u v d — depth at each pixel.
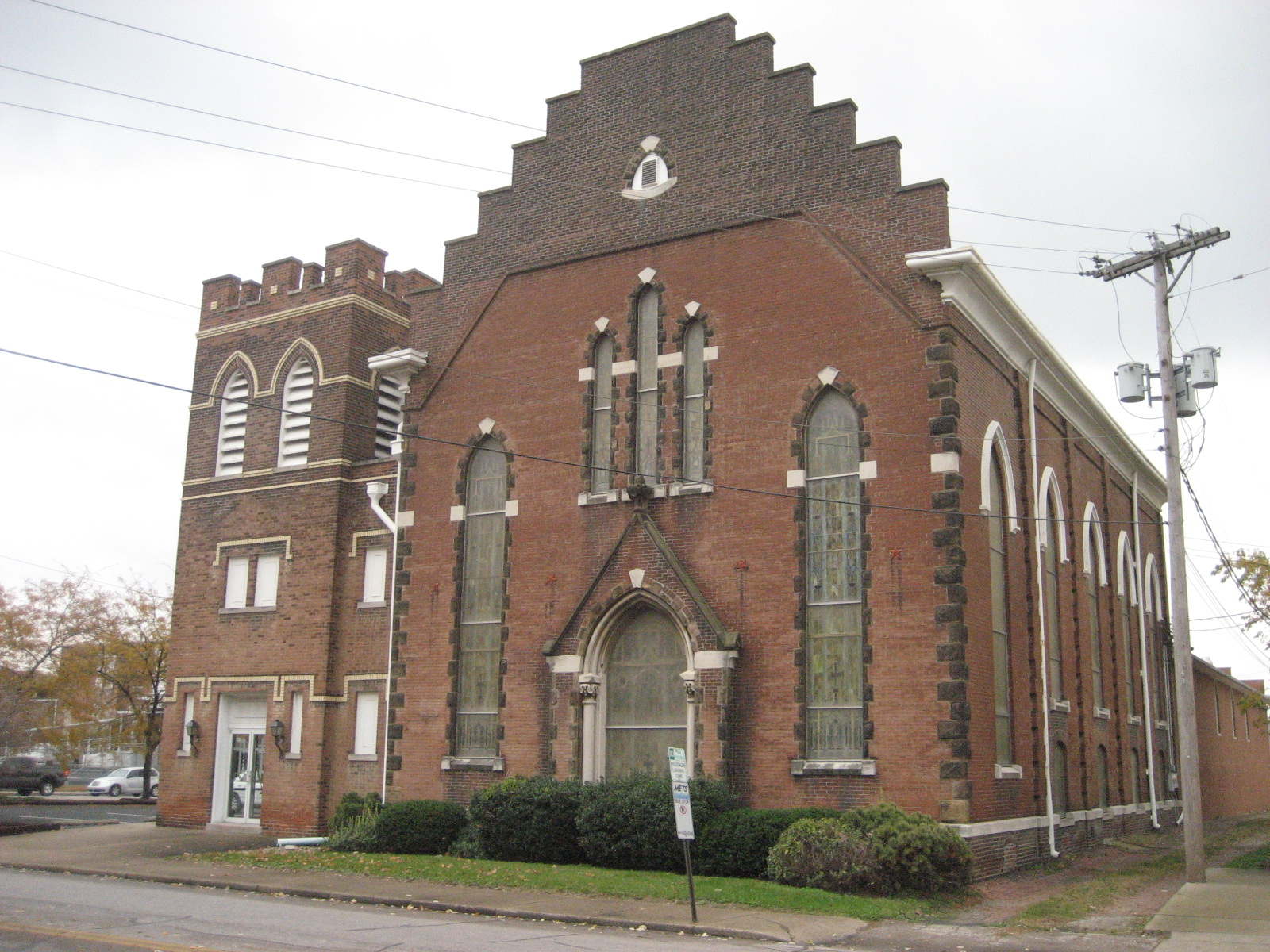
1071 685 30.91
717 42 28.42
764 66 27.58
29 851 27.42
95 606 51.53
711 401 26.45
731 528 25.59
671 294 27.62
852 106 26.25
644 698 26.27
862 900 19.50
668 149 28.50
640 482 26.89
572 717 26.33
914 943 16.53
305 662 32.31
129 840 29.92
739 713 24.59
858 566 24.17
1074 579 32.38
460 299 30.75
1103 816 32.25
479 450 29.72
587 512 27.48
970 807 22.16
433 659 28.91
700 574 25.72
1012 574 26.39
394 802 27.92
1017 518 27.16
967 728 22.42
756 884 20.53
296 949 14.31
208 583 34.84
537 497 28.31
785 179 26.70
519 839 24.38
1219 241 25.25
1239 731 57.72
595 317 28.53
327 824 31.08
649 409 27.52
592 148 29.69
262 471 34.56
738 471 25.80
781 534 24.98
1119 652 37.62
